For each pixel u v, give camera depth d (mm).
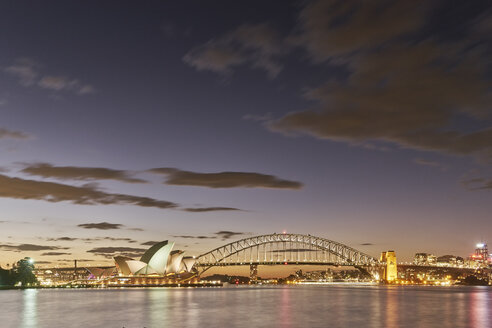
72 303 126188
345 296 175375
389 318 82812
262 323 75188
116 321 78500
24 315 89500
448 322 76750
